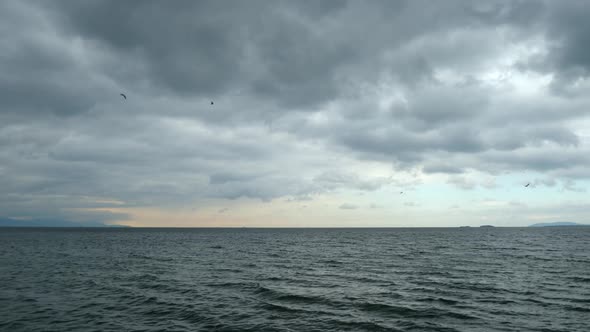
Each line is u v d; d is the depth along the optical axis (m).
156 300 22.50
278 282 29.20
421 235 158.62
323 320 18.09
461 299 22.70
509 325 17.33
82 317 18.62
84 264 42.56
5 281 29.67
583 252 57.09
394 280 30.06
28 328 16.70
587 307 20.64
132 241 103.81
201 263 43.75
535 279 30.23
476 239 112.44
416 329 16.69
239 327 16.92
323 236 149.75
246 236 151.75
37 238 123.75
